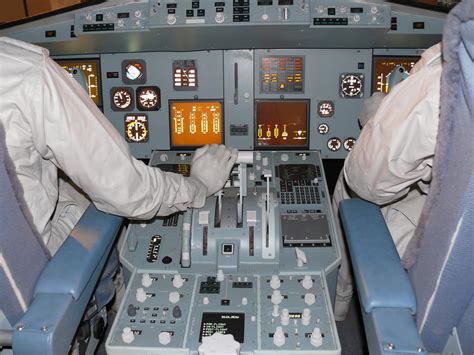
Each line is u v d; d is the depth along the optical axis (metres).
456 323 1.57
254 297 1.98
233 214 2.16
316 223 2.28
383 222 1.88
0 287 1.60
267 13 2.60
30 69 1.57
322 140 2.93
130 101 2.91
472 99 1.26
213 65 2.85
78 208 2.21
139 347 1.78
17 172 1.65
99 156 1.68
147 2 2.65
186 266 2.11
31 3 3.77
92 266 1.78
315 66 2.84
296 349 1.76
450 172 1.40
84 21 2.69
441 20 2.68
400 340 1.45
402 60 2.84
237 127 2.91
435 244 1.48
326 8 2.64
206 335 1.82
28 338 1.52
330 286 2.21
